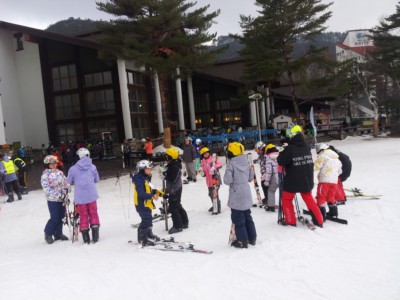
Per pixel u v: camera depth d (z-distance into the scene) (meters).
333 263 5.03
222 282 4.69
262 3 26.38
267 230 6.83
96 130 30.78
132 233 7.65
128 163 22.00
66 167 20.55
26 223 9.42
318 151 7.34
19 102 33.59
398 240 5.75
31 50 33.06
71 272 5.44
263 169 8.50
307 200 6.73
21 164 14.05
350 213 7.45
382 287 4.23
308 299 4.07
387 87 46.84
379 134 35.16
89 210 7.15
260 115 37.34
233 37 28.61
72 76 31.45
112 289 4.71
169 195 7.32
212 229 7.35
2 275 5.51
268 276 4.77
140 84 32.53
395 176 11.41
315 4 26.38
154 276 5.05
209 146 25.59
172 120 36.69
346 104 50.28
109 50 24.05
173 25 23.30
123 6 23.11
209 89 38.69
